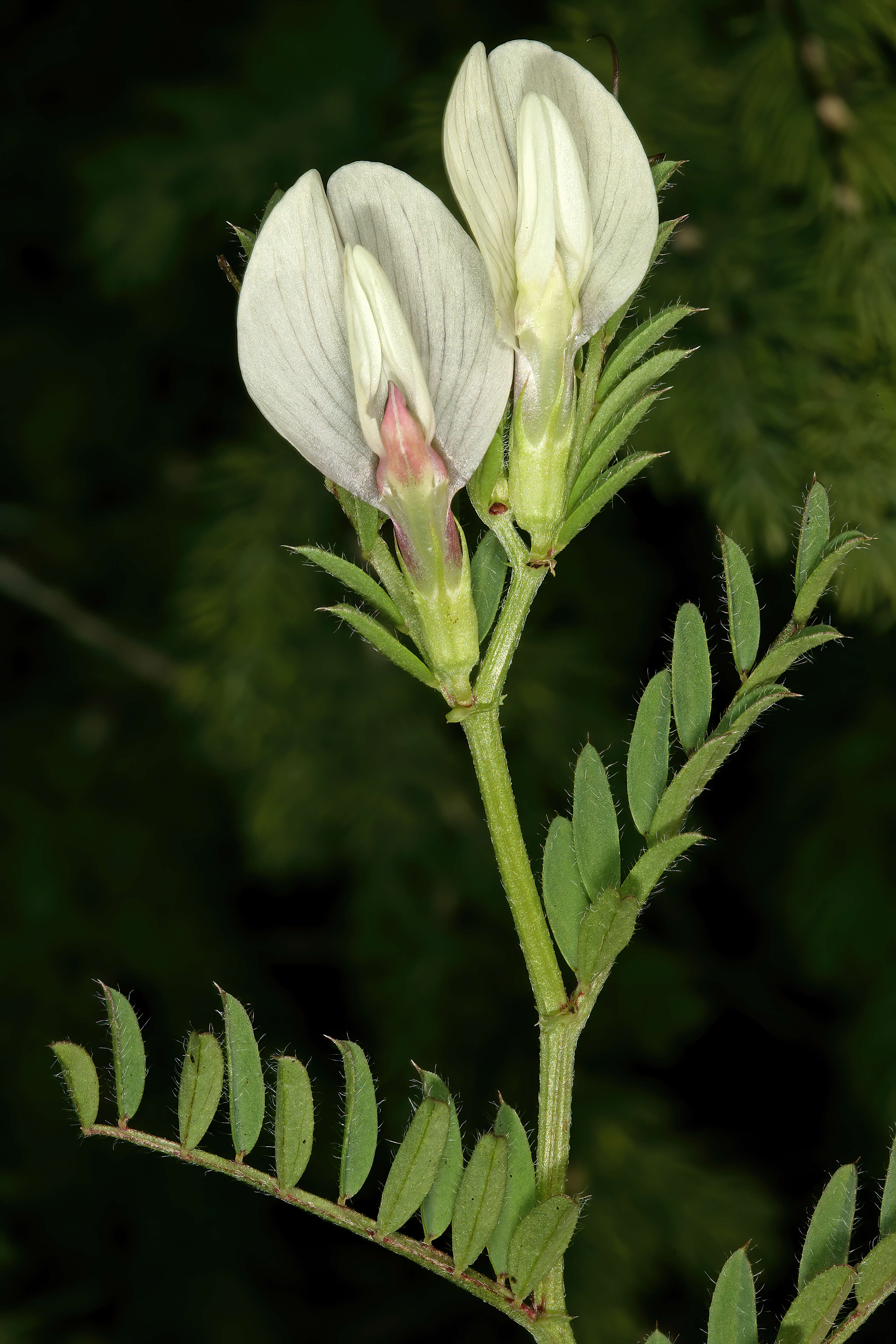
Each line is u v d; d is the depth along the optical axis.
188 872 0.58
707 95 0.42
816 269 0.40
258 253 0.28
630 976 0.53
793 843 0.53
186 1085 0.28
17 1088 0.53
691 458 0.40
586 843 0.28
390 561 0.28
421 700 0.52
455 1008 0.52
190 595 0.51
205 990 0.56
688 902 0.55
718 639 0.31
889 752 0.51
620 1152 0.50
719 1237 0.49
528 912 0.28
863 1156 0.51
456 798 0.52
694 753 0.28
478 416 0.28
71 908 0.56
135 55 0.58
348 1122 0.28
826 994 0.54
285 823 0.52
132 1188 0.55
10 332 0.60
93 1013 0.55
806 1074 0.54
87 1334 0.53
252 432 0.52
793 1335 0.27
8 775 0.58
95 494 0.61
